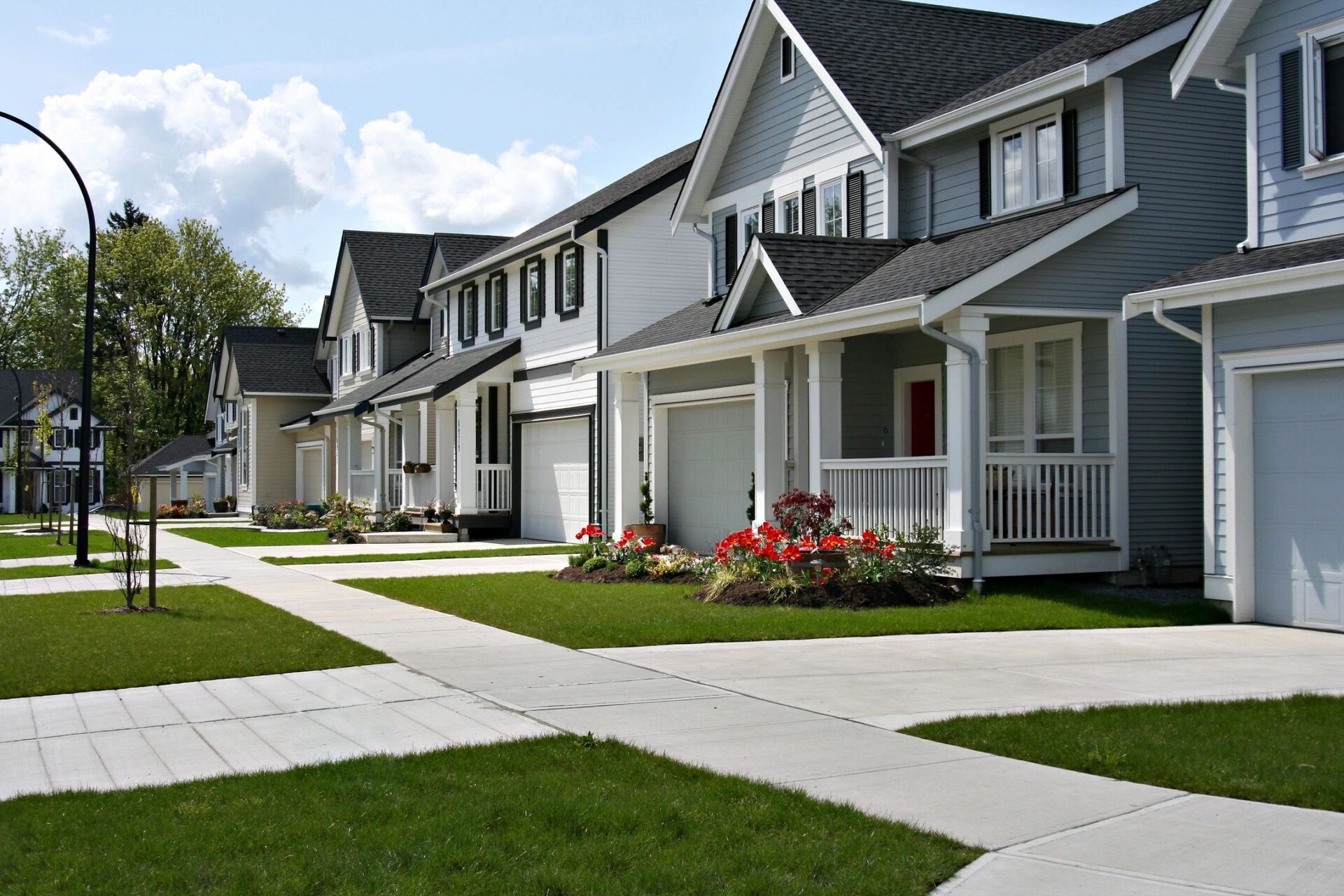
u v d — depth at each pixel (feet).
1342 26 39.83
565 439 89.04
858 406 60.90
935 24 69.46
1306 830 18.84
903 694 29.35
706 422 71.36
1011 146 54.70
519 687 30.73
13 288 247.70
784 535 50.14
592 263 84.64
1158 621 41.29
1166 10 53.62
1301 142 41.22
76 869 17.13
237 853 17.85
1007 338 55.21
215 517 157.79
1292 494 40.57
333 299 143.95
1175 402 51.11
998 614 42.32
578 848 17.98
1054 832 18.83
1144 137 50.29
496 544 87.45
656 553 64.49
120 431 178.81
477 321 105.81
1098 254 49.11
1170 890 16.39
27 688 30.78
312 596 51.83
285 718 27.53
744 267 58.44
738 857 17.54
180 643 37.99
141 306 196.65
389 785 21.27
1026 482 50.31
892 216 59.36
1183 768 21.94
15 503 218.38
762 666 33.50
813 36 64.54
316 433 147.13
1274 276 38.04
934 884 16.66
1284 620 40.86
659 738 25.05
